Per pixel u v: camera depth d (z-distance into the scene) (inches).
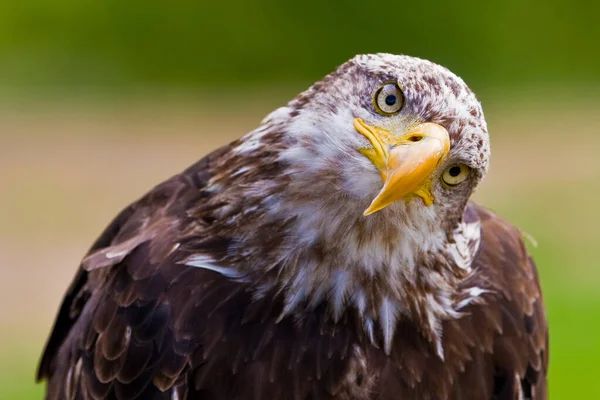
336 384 288.7
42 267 822.5
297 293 285.7
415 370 294.8
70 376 313.4
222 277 288.5
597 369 650.2
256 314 286.8
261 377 285.4
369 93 277.3
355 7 1621.6
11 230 893.8
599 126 1258.6
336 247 281.6
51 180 1023.6
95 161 1089.4
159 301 289.9
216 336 286.2
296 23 1626.5
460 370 302.2
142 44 1595.7
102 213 936.3
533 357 323.0
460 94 275.3
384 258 284.0
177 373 286.7
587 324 714.2
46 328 719.1
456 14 1637.6
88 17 1617.9
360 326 289.9
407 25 1642.5
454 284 299.9
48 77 1496.1
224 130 1226.0
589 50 1646.2
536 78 1598.2
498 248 325.4
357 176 273.1
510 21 1647.4
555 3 1643.7
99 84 1493.6
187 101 1406.3
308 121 281.7
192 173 317.7
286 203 281.1
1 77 1475.1
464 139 272.8
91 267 306.7
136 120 1277.1
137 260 296.8
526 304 321.4
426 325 295.1
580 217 932.6
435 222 284.0
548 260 839.7
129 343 290.7
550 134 1223.5
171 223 301.9
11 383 639.8
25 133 1200.8
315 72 1624.0
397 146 271.0
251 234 285.3
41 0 1604.3
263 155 286.4
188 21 1611.7
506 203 972.6
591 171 1066.7
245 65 1609.3
